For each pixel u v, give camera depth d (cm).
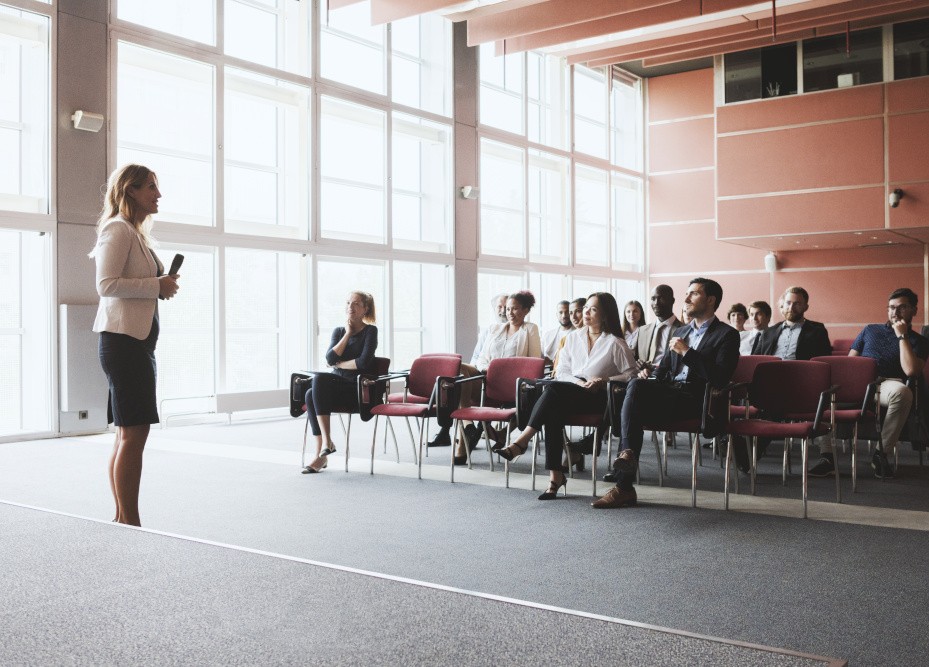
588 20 943
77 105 733
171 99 853
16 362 732
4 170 722
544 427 459
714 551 340
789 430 408
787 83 1182
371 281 1046
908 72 1100
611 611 262
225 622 202
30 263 729
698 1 938
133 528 300
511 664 176
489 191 1235
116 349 305
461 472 536
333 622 203
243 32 920
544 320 1359
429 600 222
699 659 179
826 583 295
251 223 912
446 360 570
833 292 1354
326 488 480
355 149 1029
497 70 1242
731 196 1219
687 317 462
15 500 437
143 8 813
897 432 523
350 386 545
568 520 398
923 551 341
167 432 756
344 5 885
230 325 900
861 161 1126
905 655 225
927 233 1152
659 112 1518
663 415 433
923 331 565
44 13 706
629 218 1548
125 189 313
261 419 878
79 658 178
